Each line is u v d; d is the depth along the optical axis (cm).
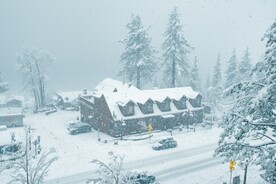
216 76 7056
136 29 6209
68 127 4972
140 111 4741
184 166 3309
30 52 7288
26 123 5528
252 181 2744
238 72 6800
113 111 4478
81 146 4034
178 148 3984
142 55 6138
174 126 5069
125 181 1480
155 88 5478
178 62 6144
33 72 7325
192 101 5312
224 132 1285
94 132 4853
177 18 6025
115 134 4462
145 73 6322
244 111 1210
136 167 3269
